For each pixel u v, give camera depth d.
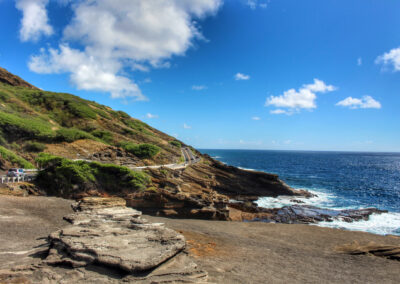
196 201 29.39
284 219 32.19
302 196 49.09
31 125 46.88
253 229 24.14
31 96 67.12
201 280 9.12
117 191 30.48
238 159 188.12
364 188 61.53
